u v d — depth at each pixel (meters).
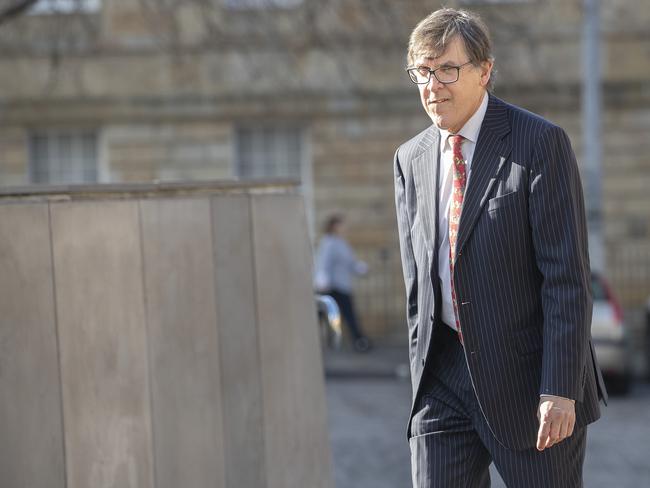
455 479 5.30
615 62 28.77
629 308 28.55
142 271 5.70
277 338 6.28
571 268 4.95
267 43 26.61
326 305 7.13
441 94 5.13
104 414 5.52
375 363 23.39
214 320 5.96
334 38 26.38
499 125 5.20
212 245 5.99
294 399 6.36
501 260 5.08
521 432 5.14
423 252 5.34
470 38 5.12
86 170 28.55
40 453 5.30
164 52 27.47
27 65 27.77
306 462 6.39
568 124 28.61
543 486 5.16
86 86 28.12
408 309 5.54
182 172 28.50
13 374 5.23
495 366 5.12
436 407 5.40
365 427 15.22
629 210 28.78
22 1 16.44
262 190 6.36
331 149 28.72
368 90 28.50
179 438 5.77
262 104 28.47
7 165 28.12
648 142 28.83
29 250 5.33
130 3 28.12
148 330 5.69
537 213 5.01
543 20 28.12
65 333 5.42
